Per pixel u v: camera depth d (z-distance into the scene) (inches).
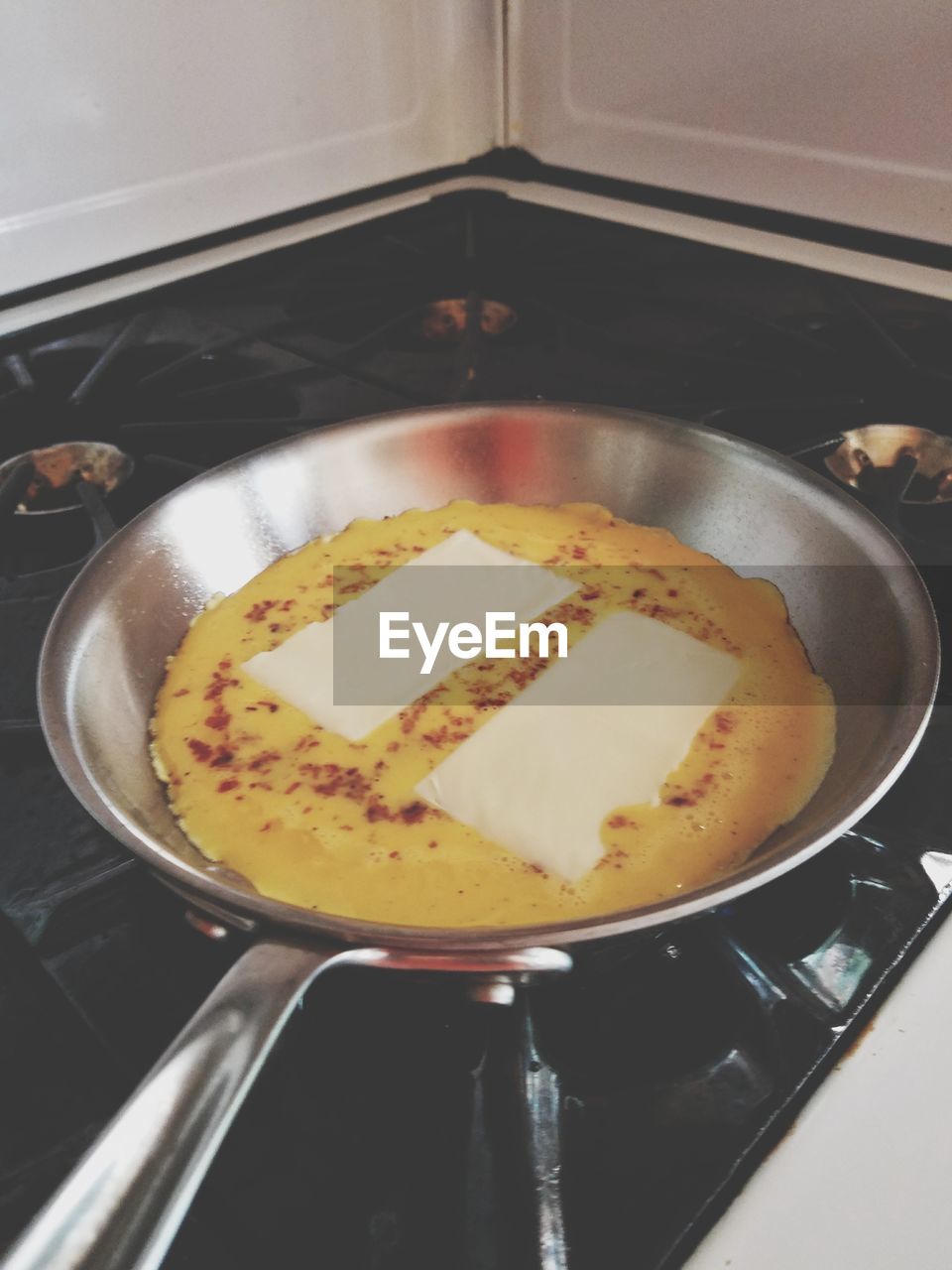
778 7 22.9
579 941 8.4
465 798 13.2
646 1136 8.7
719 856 12.3
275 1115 9.0
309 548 17.1
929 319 21.6
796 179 24.6
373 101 27.4
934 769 12.1
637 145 27.0
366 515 17.7
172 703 14.6
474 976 8.8
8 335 22.5
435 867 12.4
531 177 29.1
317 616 16.0
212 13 23.6
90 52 22.4
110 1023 9.9
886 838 11.2
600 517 17.6
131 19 22.6
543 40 27.3
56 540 17.8
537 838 12.6
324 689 14.8
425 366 21.6
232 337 22.3
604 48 26.3
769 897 10.7
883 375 20.0
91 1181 7.0
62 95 22.4
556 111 28.1
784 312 22.4
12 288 23.4
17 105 22.0
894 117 22.5
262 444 19.6
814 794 12.9
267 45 24.8
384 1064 9.4
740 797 13.0
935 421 18.9
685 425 16.6
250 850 12.7
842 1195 8.2
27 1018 10.1
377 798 13.3
